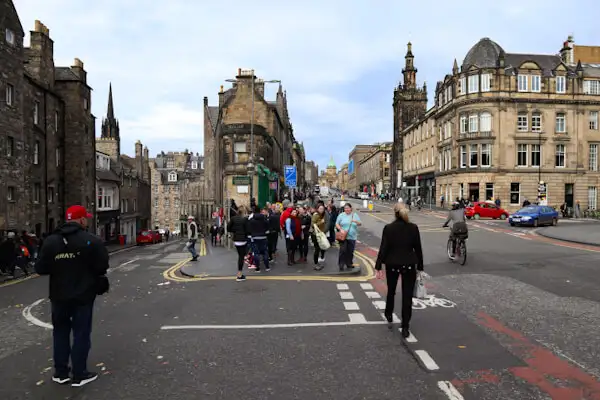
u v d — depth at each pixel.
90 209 36.09
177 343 6.72
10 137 23.42
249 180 23.89
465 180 50.75
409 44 91.12
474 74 50.62
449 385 5.09
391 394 4.88
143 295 10.38
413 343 6.55
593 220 38.81
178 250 25.89
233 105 40.09
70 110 33.56
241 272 11.98
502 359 5.86
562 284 10.67
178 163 109.56
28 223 26.89
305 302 9.27
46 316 8.81
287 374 5.48
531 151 49.81
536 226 29.97
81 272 5.29
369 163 136.00
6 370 5.75
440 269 13.17
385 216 40.19
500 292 9.87
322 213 13.44
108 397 4.91
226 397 4.87
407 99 88.00
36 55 30.36
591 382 5.12
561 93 50.16
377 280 11.75
